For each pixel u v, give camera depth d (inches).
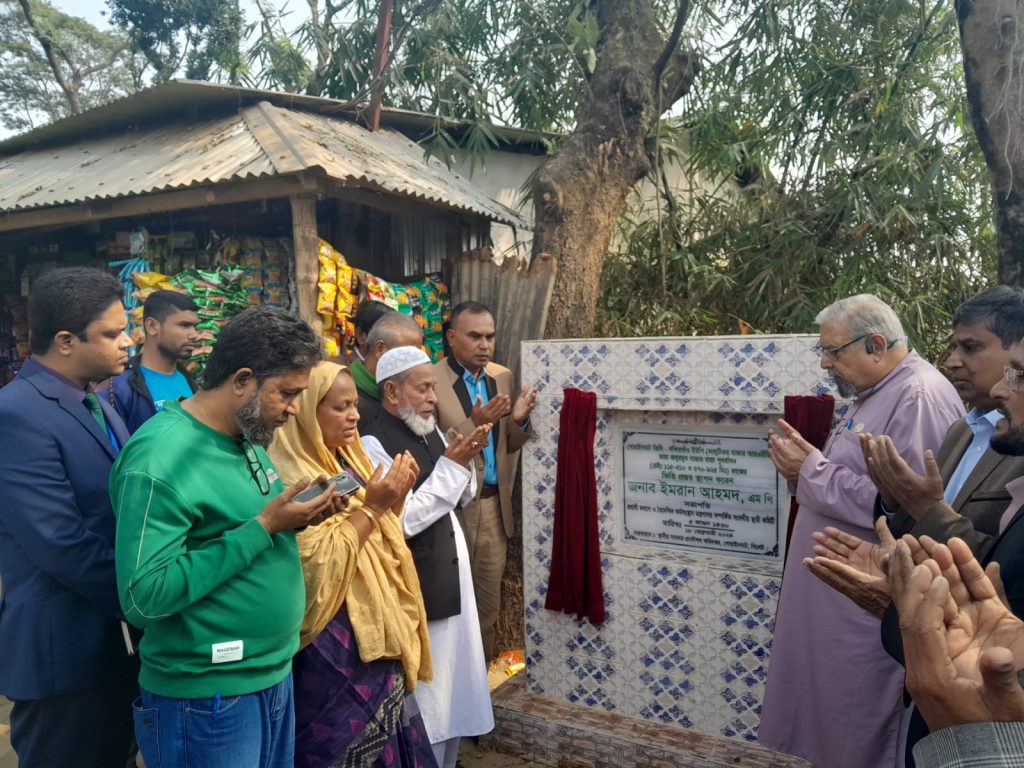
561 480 131.1
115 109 237.8
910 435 94.7
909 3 223.5
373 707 91.0
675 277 244.8
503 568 153.6
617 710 130.7
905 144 219.6
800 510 104.7
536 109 259.4
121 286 92.7
